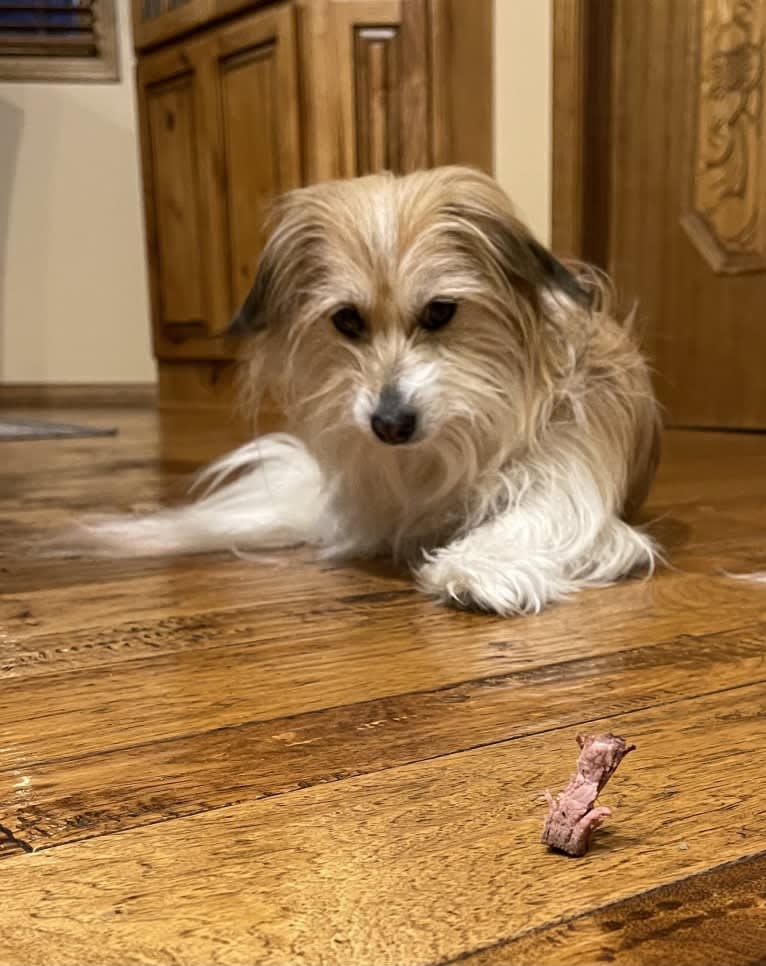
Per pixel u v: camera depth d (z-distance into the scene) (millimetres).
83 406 4781
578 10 3262
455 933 604
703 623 1252
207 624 1275
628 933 602
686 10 3207
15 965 578
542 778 816
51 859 698
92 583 1500
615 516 1631
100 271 4914
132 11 4375
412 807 770
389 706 981
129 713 972
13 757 872
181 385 4605
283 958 582
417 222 1477
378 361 1500
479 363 1528
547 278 1532
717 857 688
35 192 4805
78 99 4758
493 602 1300
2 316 4875
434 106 3441
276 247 1586
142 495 2258
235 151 3996
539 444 1580
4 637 1226
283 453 1950
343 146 3588
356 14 3471
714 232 3260
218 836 728
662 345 3463
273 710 975
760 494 2174
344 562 1642
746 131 3125
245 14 3844
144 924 617
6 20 4691
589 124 3400
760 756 850
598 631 1226
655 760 845
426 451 1574
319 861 690
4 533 1856
